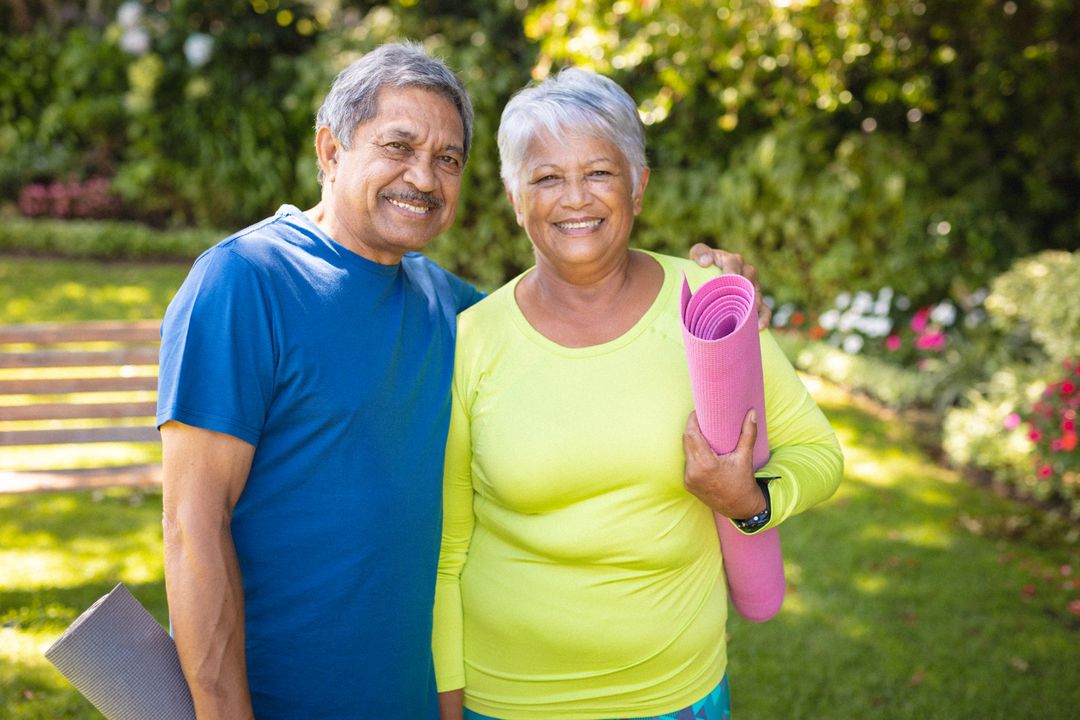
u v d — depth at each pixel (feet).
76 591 11.43
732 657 10.94
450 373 5.57
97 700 4.46
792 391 5.81
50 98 31.73
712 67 22.00
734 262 6.01
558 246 5.41
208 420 4.47
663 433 5.36
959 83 22.93
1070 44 22.11
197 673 4.47
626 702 5.67
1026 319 18.66
